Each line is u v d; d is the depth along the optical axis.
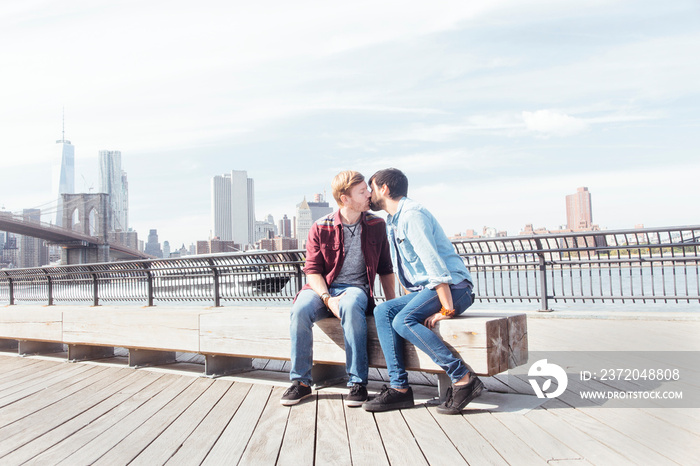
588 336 4.69
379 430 2.36
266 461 2.05
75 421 2.78
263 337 3.34
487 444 2.10
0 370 4.55
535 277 6.43
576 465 1.84
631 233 5.79
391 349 2.68
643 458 1.87
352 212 2.98
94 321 4.39
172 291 8.52
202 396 3.20
